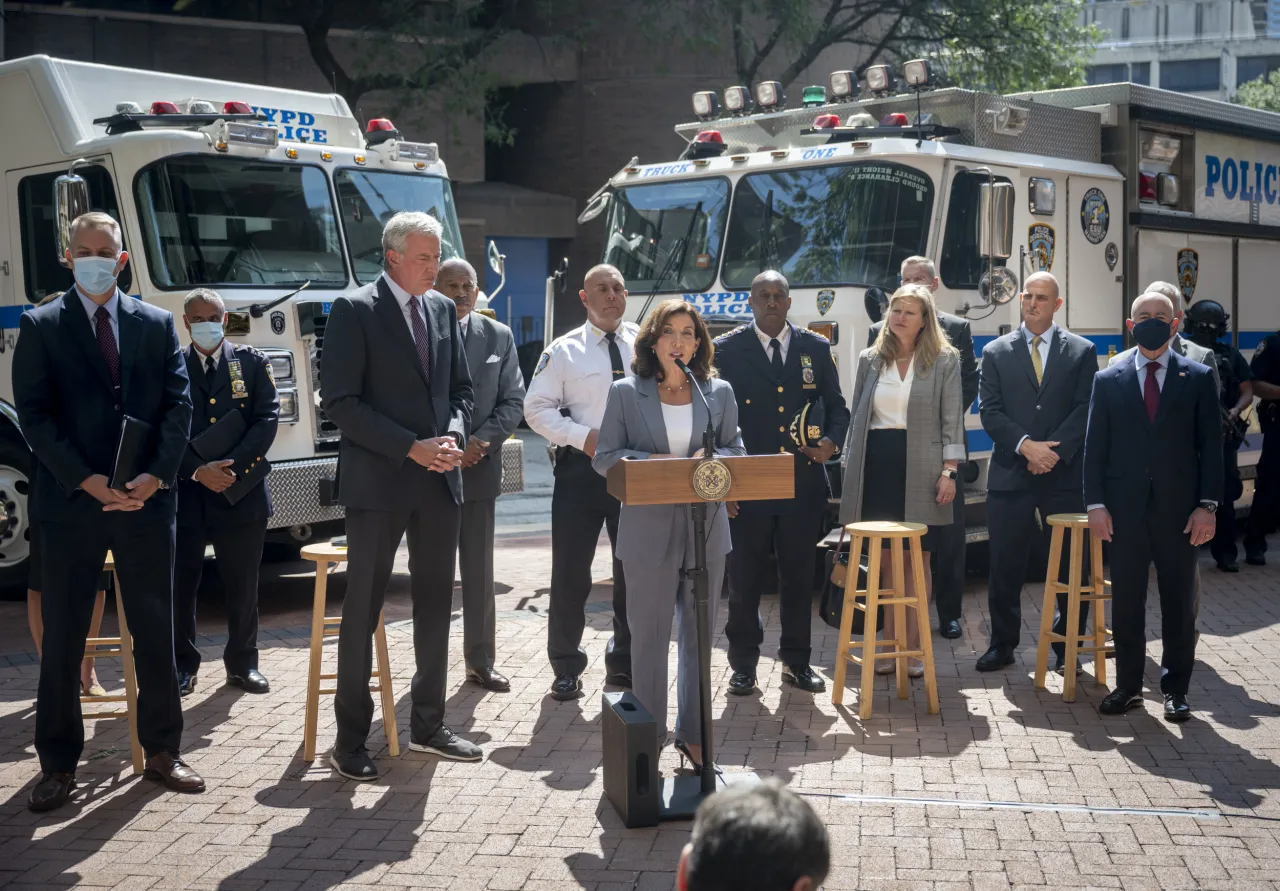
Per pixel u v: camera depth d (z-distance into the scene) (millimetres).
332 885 4273
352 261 8953
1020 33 21656
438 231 5332
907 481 6789
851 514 6895
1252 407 11172
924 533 6168
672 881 4285
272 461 8336
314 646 5527
